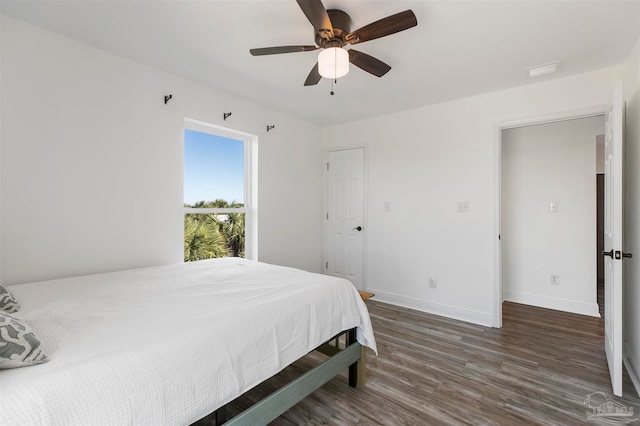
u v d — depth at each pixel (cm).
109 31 197
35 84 193
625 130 230
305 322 153
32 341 89
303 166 400
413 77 262
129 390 89
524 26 186
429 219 338
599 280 427
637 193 198
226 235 326
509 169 377
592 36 197
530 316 325
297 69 250
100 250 223
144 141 246
